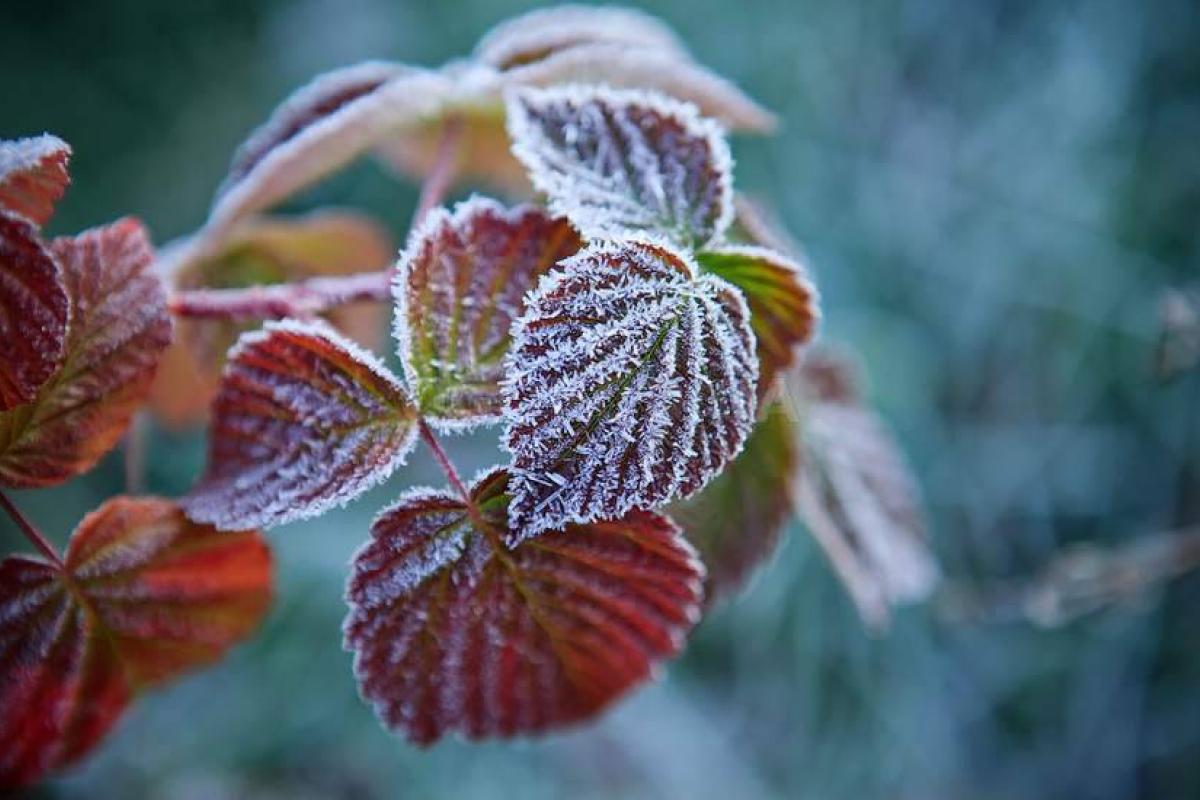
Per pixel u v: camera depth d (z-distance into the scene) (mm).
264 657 878
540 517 342
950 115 1018
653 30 420
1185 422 918
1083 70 984
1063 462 941
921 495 899
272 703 872
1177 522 912
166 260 411
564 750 878
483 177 450
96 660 378
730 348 350
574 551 360
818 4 1021
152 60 1067
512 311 360
